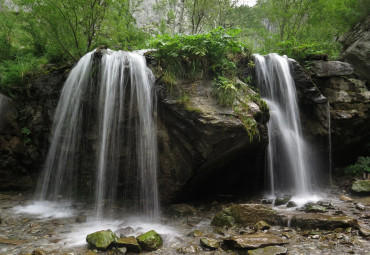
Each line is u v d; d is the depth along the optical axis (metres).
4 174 6.67
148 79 5.27
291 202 5.40
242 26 13.29
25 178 6.81
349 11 9.48
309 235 3.79
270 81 6.99
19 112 6.95
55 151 6.12
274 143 6.48
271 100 6.99
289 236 3.74
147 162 5.22
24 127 6.83
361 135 7.70
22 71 7.22
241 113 5.05
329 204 5.29
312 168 7.14
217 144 4.90
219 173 5.89
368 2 9.14
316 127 7.10
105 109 5.32
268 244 3.43
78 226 4.53
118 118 5.29
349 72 7.60
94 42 8.61
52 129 6.25
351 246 3.41
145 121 5.22
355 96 7.53
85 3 7.40
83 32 8.34
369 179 6.95
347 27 10.20
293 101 6.85
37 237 4.00
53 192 6.07
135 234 4.04
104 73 5.37
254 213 4.35
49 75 6.66
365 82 8.65
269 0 11.74
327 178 7.26
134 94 5.28
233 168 6.03
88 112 5.63
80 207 5.62
